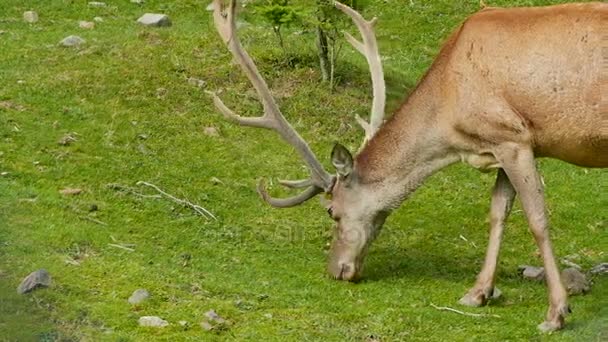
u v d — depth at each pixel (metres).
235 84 16.11
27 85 15.62
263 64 16.62
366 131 12.46
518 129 11.06
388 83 16.48
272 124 12.12
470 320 11.08
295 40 17.52
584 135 10.94
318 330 10.70
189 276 11.70
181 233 12.67
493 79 11.12
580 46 10.85
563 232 13.35
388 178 11.89
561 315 10.88
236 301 11.24
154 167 14.09
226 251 12.41
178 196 13.48
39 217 12.59
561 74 10.88
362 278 12.12
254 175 14.25
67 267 11.60
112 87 15.75
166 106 15.50
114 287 11.27
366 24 12.74
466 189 14.34
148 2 18.83
